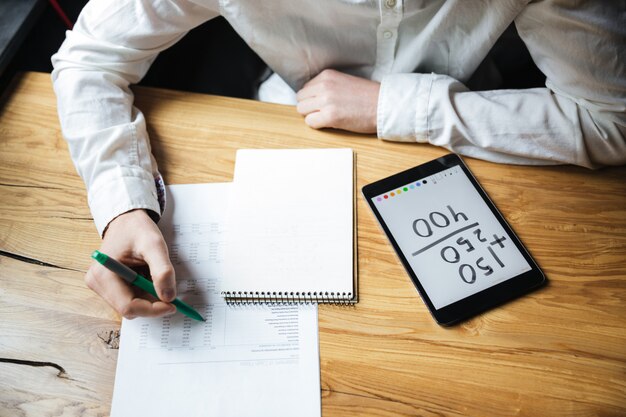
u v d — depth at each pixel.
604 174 0.80
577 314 0.68
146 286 0.67
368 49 0.91
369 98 0.84
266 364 0.65
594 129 0.77
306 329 0.67
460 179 0.79
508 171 0.80
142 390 0.64
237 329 0.67
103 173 0.76
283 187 0.78
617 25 0.72
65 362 0.66
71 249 0.74
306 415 0.62
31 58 1.04
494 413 0.62
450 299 0.68
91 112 0.81
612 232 0.74
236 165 0.81
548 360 0.65
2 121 0.86
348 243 0.73
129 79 0.88
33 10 0.93
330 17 0.85
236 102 0.88
